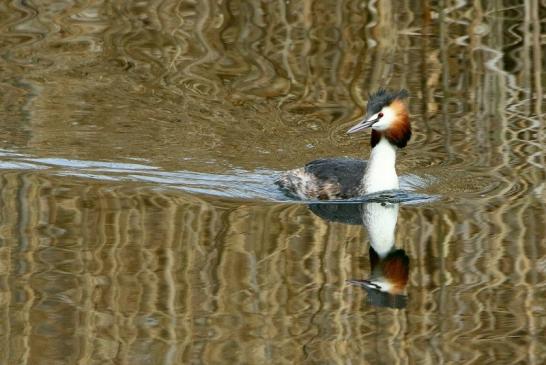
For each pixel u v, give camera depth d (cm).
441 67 1836
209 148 1594
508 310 1120
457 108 1725
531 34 1916
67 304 1111
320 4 2016
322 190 1470
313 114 1692
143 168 1509
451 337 1061
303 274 1202
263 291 1155
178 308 1110
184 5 2022
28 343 1031
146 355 1010
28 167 1493
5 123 1627
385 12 1994
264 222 1352
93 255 1223
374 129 1470
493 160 1561
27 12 2016
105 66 1820
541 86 1778
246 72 1819
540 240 1291
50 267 1196
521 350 1029
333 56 1870
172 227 1309
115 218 1334
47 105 1692
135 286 1154
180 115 1680
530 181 1485
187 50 1878
